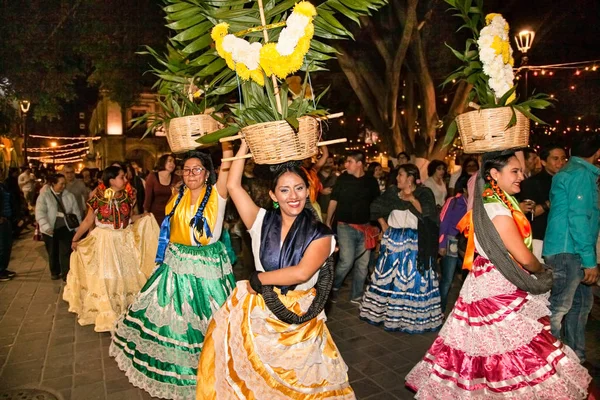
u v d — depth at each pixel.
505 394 2.88
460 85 11.01
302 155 2.49
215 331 2.77
